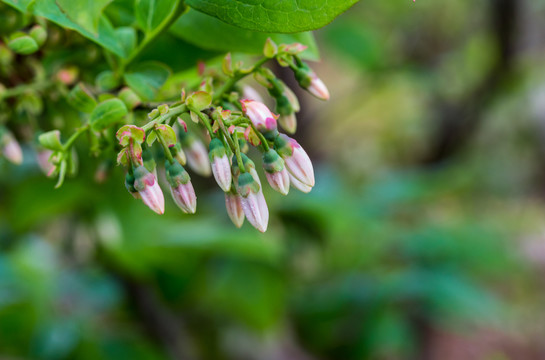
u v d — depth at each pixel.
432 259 0.53
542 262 0.99
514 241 0.66
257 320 0.45
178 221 0.45
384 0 0.84
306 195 0.50
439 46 0.87
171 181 0.25
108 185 0.35
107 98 0.26
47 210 0.37
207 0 0.24
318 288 0.51
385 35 0.85
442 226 0.56
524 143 1.18
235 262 0.44
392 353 0.57
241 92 0.27
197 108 0.25
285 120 0.26
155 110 0.25
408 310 0.53
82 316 0.46
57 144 0.26
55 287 0.46
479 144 1.14
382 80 0.87
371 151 1.10
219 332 0.49
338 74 1.02
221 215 0.48
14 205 0.37
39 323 0.44
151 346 0.45
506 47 0.74
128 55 0.26
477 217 0.76
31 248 0.48
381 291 0.49
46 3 0.24
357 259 0.51
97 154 0.27
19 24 0.27
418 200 0.64
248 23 0.24
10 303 0.44
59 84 0.27
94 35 0.25
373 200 0.61
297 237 0.50
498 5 0.73
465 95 0.82
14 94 0.27
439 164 0.79
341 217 0.49
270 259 0.42
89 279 0.47
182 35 0.27
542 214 1.21
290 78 0.47
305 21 0.24
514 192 1.22
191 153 0.28
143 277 0.42
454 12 0.87
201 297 0.45
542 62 0.90
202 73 0.27
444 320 0.54
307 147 0.68
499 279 0.89
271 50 0.26
